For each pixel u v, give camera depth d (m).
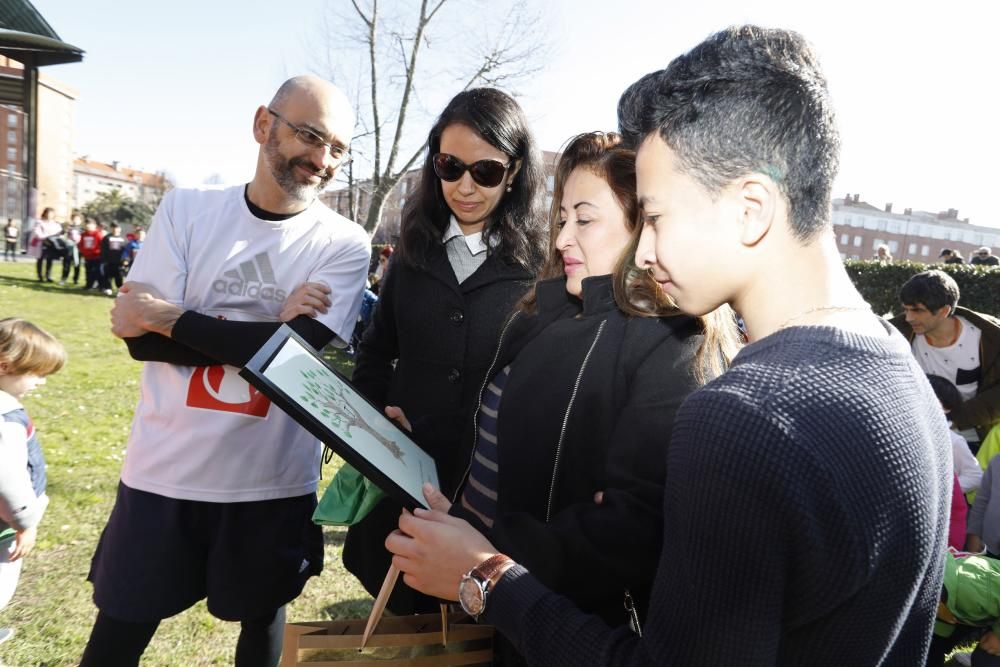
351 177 15.95
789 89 0.71
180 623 2.80
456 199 1.97
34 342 2.32
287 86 1.88
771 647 0.67
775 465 0.63
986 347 3.38
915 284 3.45
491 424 1.47
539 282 1.42
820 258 0.74
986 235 73.81
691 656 0.70
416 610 1.76
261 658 2.00
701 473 0.67
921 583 0.74
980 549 2.89
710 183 0.72
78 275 18.27
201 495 1.82
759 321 0.77
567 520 1.04
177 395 1.83
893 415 0.68
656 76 0.82
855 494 0.64
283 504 1.95
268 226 1.95
